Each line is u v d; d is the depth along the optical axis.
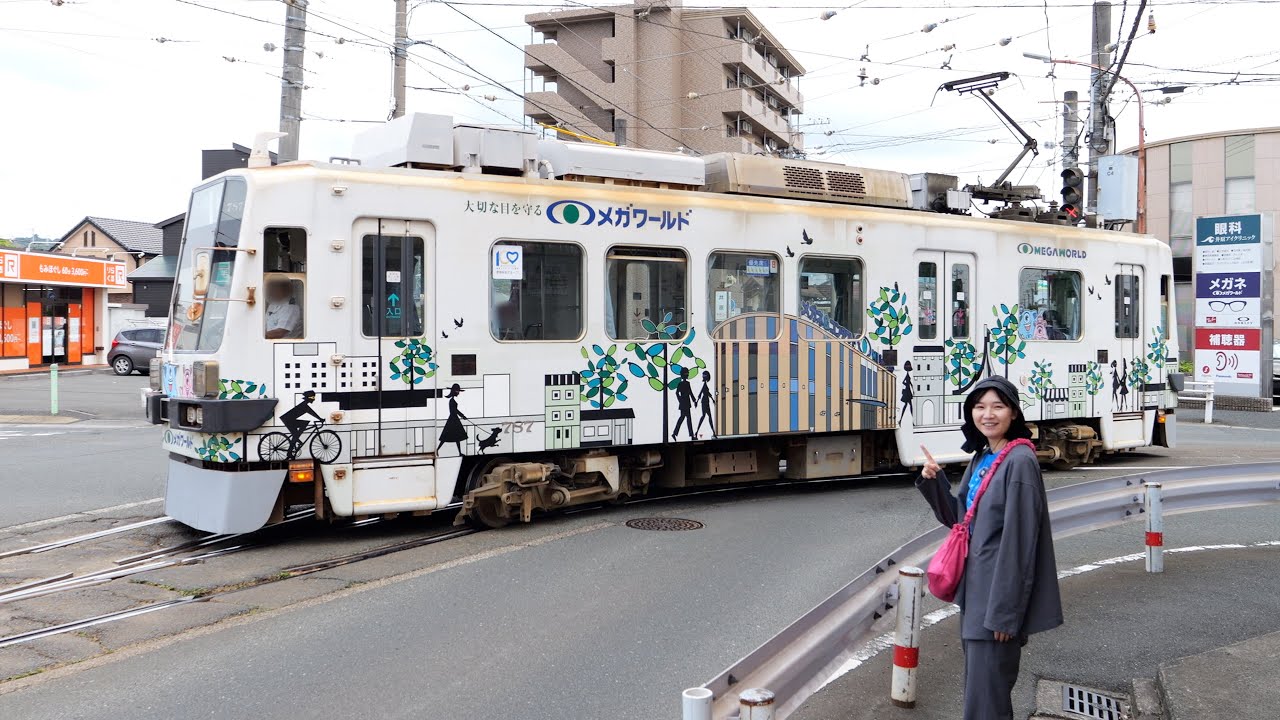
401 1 16.58
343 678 5.06
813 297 10.28
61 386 25.44
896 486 11.27
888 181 11.05
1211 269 23.50
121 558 7.62
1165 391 13.41
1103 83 18.89
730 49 45.09
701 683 5.04
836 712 4.75
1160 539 7.36
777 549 7.94
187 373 7.83
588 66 47.41
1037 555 3.81
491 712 4.64
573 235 8.82
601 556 7.67
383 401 7.97
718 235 9.63
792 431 10.06
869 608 4.69
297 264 7.75
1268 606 6.47
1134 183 14.92
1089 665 5.40
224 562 7.46
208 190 8.29
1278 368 26.19
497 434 8.45
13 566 7.37
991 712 3.82
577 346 8.83
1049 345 12.07
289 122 13.88
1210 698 4.64
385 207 8.00
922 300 11.03
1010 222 11.81
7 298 29.27
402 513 9.34
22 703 4.72
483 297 8.40
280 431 7.63
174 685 4.96
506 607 6.32
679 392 9.38
